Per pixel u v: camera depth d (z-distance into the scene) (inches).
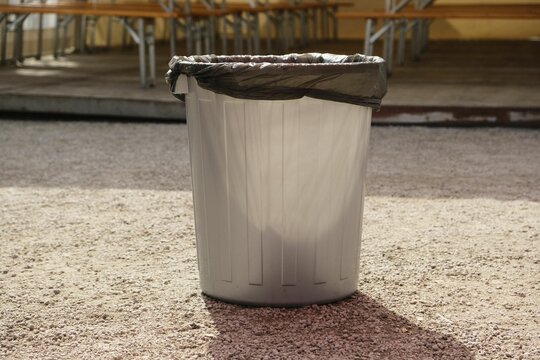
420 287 120.3
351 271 113.5
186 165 204.5
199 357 96.2
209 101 106.4
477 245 140.3
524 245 140.6
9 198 171.3
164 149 225.0
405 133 247.1
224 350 98.0
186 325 105.0
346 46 455.8
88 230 148.7
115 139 240.1
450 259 132.8
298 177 105.8
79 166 202.8
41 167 201.6
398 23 367.6
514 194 175.9
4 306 112.3
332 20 524.1
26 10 296.5
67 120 276.2
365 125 110.2
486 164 205.6
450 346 100.1
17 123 269.6
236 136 105.3
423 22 433.4
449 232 147.7
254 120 104.3
